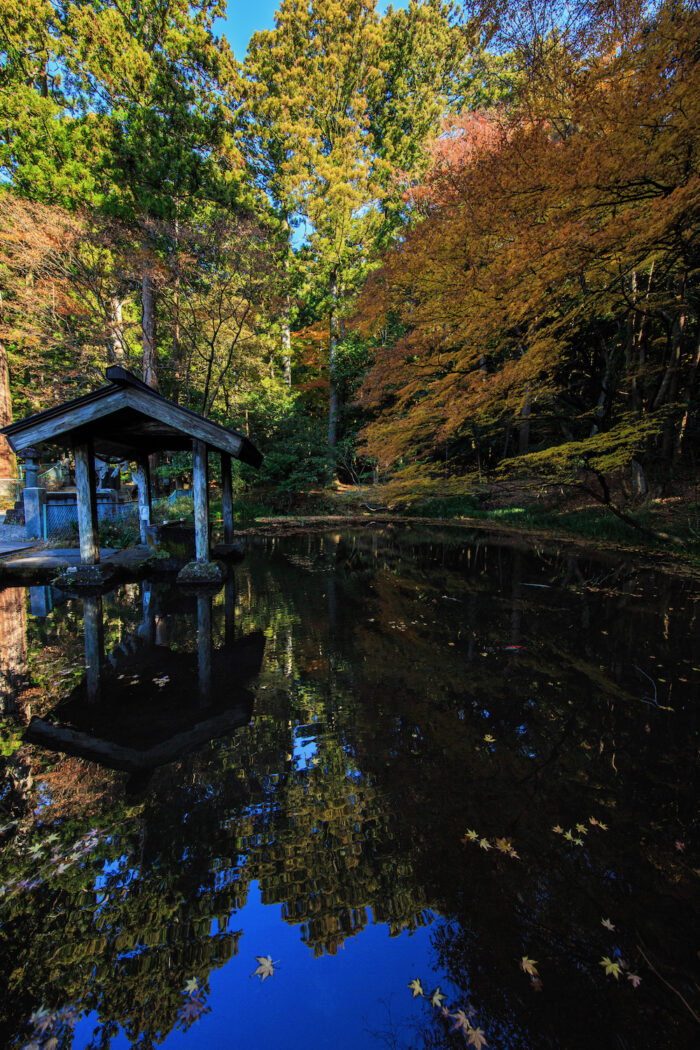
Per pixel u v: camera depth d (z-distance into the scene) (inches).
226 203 597.3
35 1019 49.1
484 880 64.6
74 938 57.7
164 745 100.0
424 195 436.1
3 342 585.6
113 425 283.4
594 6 173.6
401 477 604.7
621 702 117.0
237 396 737.0
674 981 51.1
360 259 779.4
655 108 165.0
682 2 159.5
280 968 53.9
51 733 105.0
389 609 207.5
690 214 187.0
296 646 161.2
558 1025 47.0
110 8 532.4
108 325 544.1
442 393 411.2
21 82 535.8
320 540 456.1
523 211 231.3
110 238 506.0
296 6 776.3
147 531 380.8
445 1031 46.4
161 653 156.3
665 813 77.7
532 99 222.2
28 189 507.8
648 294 304.5
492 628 177.8
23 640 171.5
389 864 67.6
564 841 71.5
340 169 737.0
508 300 263.6
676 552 308.3
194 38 584.4
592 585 245.1
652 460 439.2
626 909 60.1
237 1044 46.3
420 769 90.4
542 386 355.6
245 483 733.3
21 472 616.7
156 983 52.7
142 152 526.6
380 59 803.4
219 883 64.9
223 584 264.4
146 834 74.3
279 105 746.2
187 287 559.5
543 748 97.2
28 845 72.3
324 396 921.5
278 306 627.5
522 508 550.9
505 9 185.3
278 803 81.1
